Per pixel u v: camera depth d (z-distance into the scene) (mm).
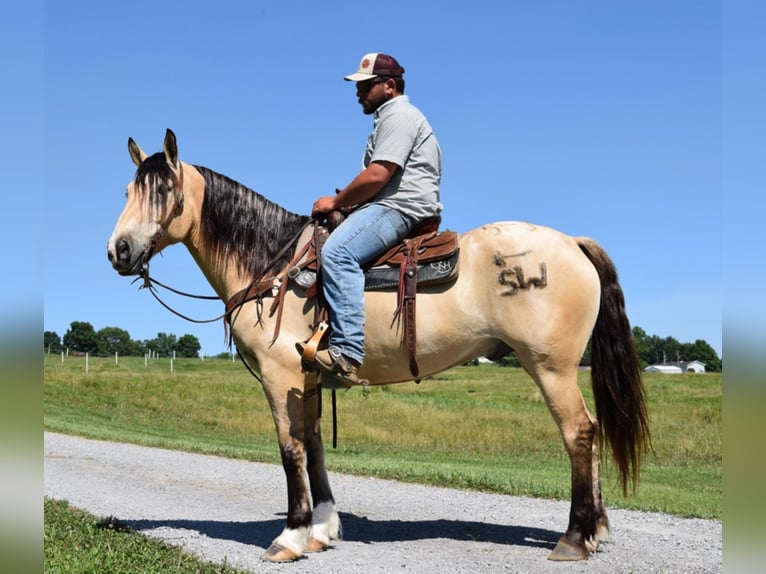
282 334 5090
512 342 4824
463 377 52438
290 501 5039
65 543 5340
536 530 6102
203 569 4602
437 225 5223
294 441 5062
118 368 48781
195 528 6137
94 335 91000
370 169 4953
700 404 27359
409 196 5043
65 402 28375
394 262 4949
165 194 5141
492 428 22031
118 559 4801
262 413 27359
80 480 9234
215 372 48625
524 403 30359
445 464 13617
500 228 4969
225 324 5293
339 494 8281
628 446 4945
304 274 5070
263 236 5348
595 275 4914
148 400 29531
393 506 7453
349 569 4699
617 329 4984
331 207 5113
